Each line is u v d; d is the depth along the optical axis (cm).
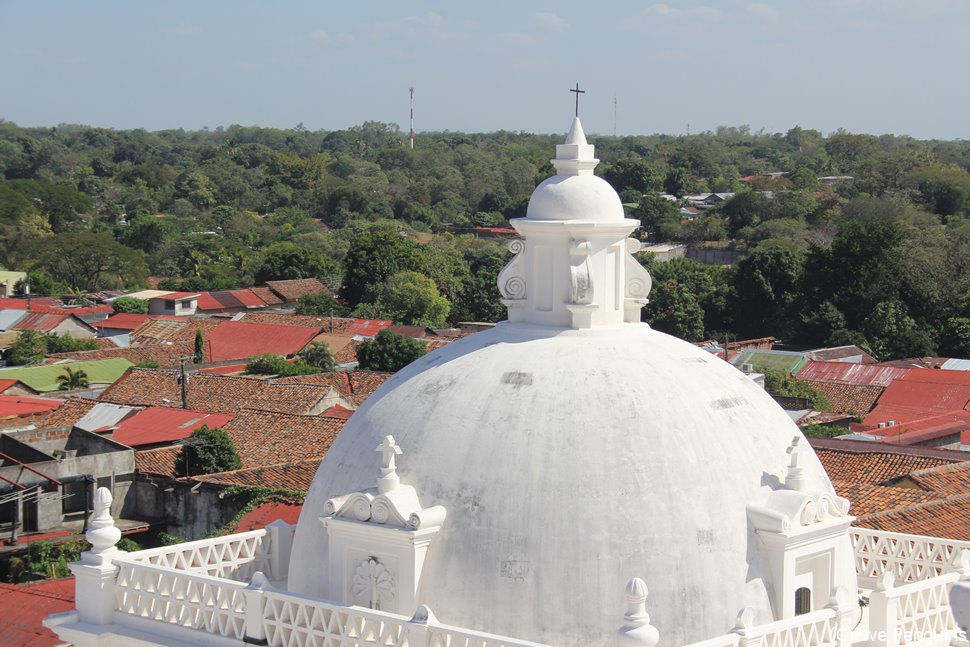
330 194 17788
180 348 8919
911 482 3759
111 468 5053
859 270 9731
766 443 1691
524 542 1541
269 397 6681
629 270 1847
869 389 7194
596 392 1639
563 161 1827
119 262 12619
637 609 1400
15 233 13812
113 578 1797
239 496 4572
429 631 1486
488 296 10788
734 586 1556
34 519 4888
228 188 19062
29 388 7400
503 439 1608
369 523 1614
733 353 8144
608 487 1557
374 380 7225
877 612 1636
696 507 1573
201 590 1706
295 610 1614
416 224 16512
